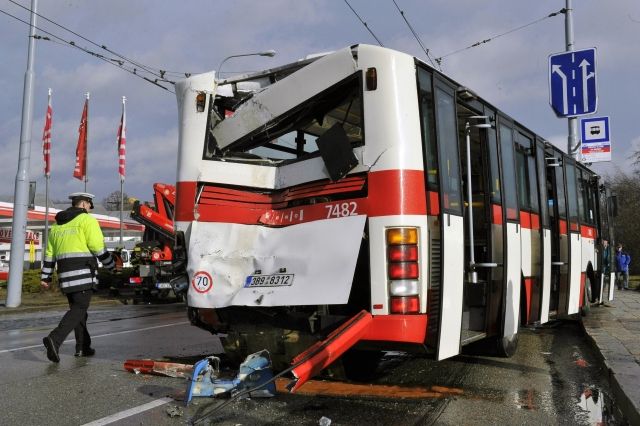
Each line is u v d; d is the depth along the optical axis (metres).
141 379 6.16
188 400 5.13
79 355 7.61
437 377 6.44
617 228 40.75
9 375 6.37
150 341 9.06
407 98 5.12
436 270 5.20
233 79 6.22
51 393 5.56
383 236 4.95
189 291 5.79
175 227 6.11
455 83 5.99
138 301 19.19
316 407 5.12
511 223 7.06
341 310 5.41
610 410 5.21
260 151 6.07
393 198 4.95
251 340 5.72
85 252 7.36
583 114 15.05
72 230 7.33
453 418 4.89
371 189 5.05
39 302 17.75
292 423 4.66
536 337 9.90
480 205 7.08
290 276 5.29
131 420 4.72
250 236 5.69
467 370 6.84
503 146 7.12
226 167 5.93
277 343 5.57
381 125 5.06
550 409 5.22
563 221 9.73
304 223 5.41
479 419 4.88
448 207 5.49
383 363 7.13
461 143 7.18
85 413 4.91
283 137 6.00
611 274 14.70
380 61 5.14
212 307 5.62
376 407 5.15
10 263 16.41
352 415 4.89
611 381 5.98
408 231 4.92
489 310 6.36
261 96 5.90
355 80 5.30
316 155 5.46
